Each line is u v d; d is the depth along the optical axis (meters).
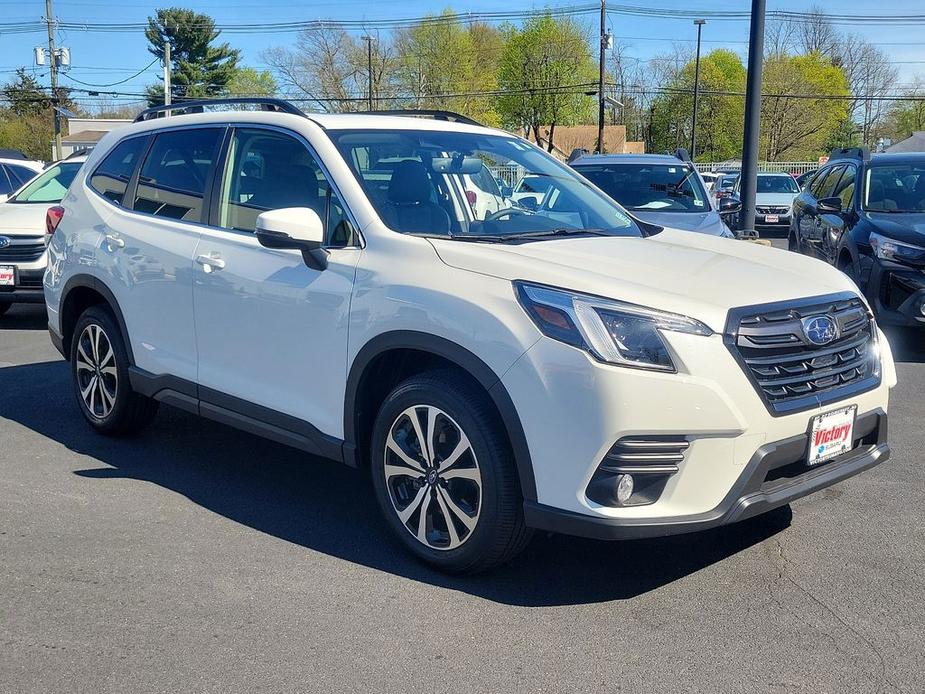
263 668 3.18
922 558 4.09
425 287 3.77
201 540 4.25
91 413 5.77
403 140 4.69
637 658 3.25
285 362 4.37
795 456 3.60
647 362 3.33
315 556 4.09
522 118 58.94
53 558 4.05
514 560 4.05
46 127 61.03
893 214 8.87
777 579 3.88
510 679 3.12
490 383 3.53
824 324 3.68
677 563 4.03
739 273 3.87
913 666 3.20
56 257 5.91
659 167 10.48
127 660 3.23
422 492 3.88
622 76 75.38
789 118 70.44
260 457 5.48
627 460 3.33
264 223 3.98
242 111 5.01
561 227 4.59
